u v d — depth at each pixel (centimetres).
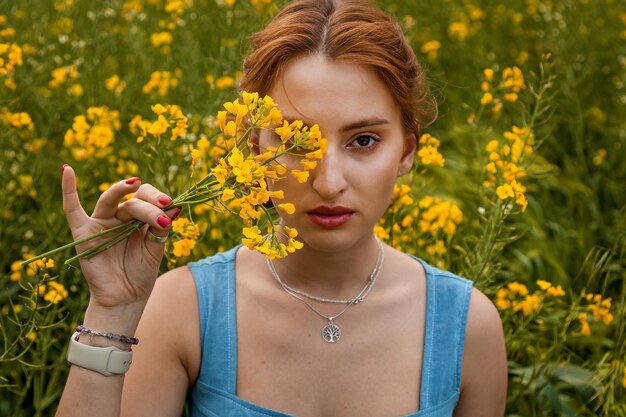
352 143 154
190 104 305
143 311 162
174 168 254
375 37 155
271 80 156
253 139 166
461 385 179
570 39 488
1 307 249
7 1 377
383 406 168
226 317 170
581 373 256
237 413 166
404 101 157
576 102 427
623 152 416
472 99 414
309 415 166
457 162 384
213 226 255
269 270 174
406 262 180
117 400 154
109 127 286
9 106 280
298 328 169
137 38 386
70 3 393
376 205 157
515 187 223
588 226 374
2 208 257
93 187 273
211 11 387
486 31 517
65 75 318
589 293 264
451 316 175
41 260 200
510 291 245
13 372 229
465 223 299
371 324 171
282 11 164
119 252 153
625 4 568
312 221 154
